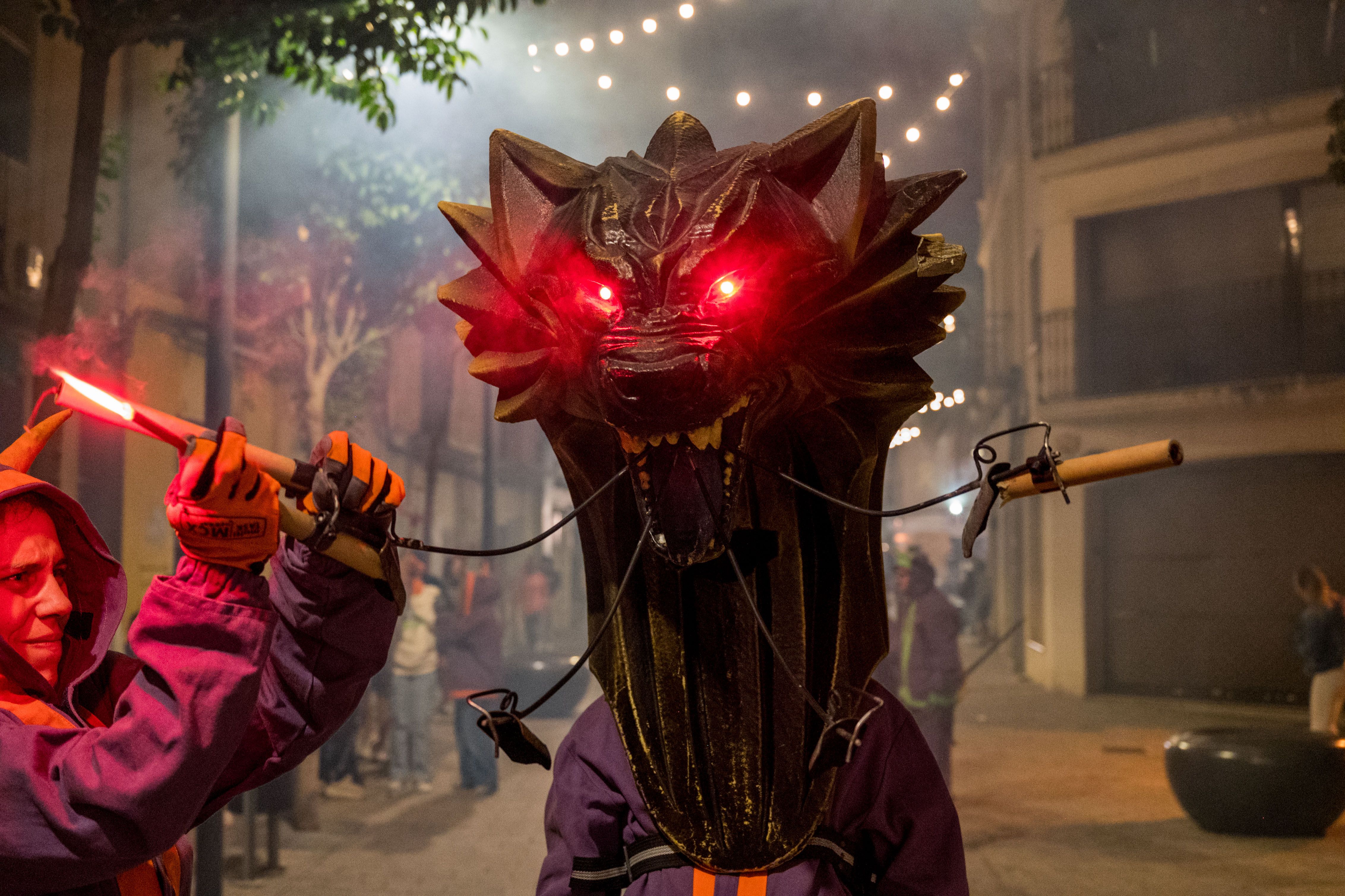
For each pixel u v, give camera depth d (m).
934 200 1.72
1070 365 16.62
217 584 1.43
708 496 1.67
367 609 1.74
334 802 8.48
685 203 1.63
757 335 1.61
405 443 21.92
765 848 1.83
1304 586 9.26
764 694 1.91
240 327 12.75
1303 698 14.05
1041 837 7.16
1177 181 15.45
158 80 11.42
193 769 1.39
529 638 21.33
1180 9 15.53
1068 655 16.31
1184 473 15.31
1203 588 15.11
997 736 11.94
